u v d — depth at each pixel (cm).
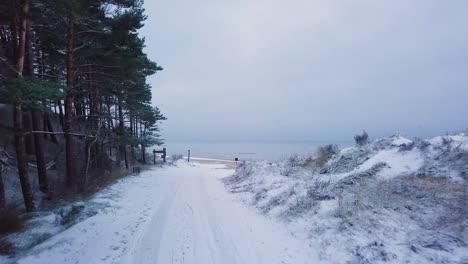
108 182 1370
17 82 691
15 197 1009
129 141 1888
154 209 893
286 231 623
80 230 678
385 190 608
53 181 1255
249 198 1007
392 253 411
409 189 575
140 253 547
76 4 971
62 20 1166
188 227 700
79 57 1390
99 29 1266
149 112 2683
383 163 738
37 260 525
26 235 654
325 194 707
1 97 711
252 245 571
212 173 2097
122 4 1287
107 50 1359
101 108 1834
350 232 511
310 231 578
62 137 1869
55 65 1627
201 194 1159
